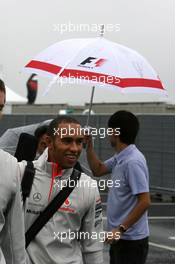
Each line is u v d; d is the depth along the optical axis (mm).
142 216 8555
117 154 8648
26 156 8305
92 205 6629
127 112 8680
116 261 8602
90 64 8258
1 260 5656
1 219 5664
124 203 8492
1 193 5531
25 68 8648
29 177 6449
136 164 8406
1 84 5527
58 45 8680
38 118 40844
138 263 8555
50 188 6461
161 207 29031
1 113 5625
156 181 32406
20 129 9805
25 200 6438
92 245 6727
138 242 8500
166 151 31781
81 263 6641
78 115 35750
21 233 5805
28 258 6422
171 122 31516
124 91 8312
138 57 8711
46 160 6508
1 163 5520
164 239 20000
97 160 9367
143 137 32906
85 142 9367
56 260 6457
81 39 8664
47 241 6457
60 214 6492
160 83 8781
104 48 8422
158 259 16656
